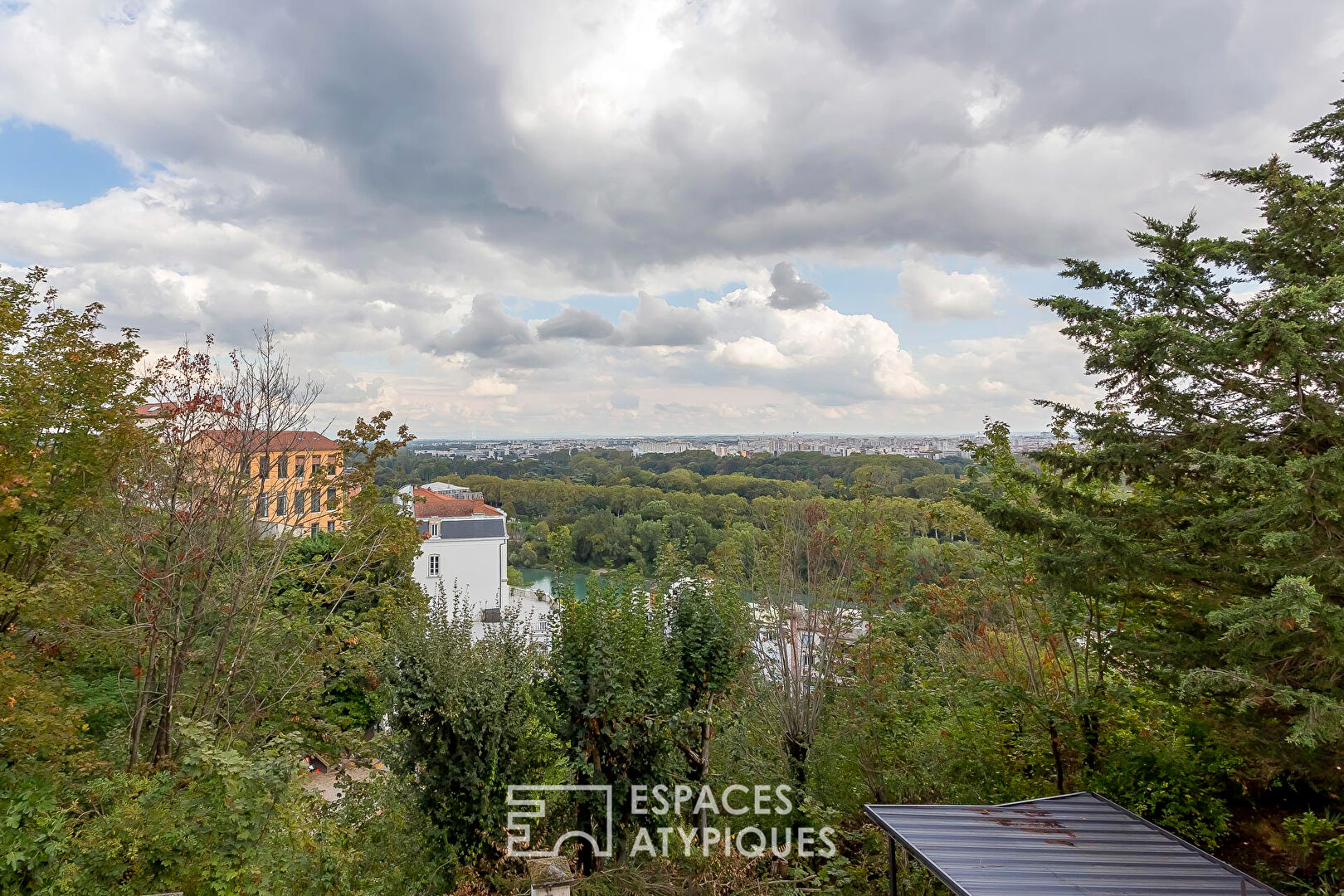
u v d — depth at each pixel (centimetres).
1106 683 945
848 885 893
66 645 1080
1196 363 649
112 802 796
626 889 877
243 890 709
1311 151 688
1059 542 766
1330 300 529
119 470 1080
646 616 1037
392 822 952
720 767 1177
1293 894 669
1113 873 557
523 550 6919
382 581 1733
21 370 972
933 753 1061
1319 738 521
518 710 954
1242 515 582
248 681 1259
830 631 1120
